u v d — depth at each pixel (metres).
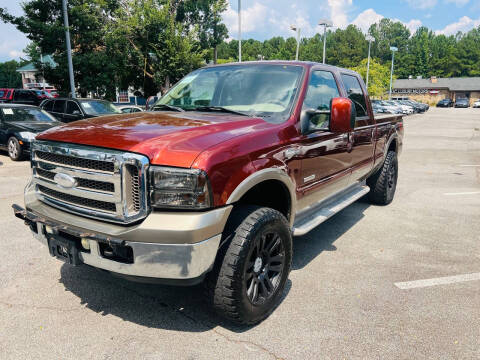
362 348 2.71
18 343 2.71
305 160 3.53
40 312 3.09
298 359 2.59
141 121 3.09
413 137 18.73
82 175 2.65
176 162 2.45
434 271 3.98
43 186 3.04
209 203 2.49
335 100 3.22
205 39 26.83
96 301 3.28
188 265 2.43
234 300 2.69
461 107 72.56
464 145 15.52
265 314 3.02
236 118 3.28
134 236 2.43
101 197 2.58
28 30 17.94
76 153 2.65
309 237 4.95
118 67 22.11
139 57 22.66
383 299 3.39
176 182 2.44
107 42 21.19
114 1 22.05
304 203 3.71
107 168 2.55
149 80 25.19
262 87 3.73
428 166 10.53
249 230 2.70
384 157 5.99
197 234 2.42
